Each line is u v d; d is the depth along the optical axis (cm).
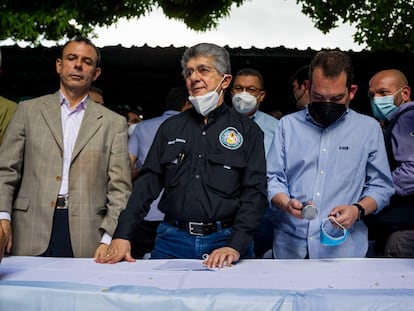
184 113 206
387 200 201
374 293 132
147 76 652
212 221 191
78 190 226
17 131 229
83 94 239
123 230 188
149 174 202
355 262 181
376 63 575
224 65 198
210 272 163
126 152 239
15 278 153
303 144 207
